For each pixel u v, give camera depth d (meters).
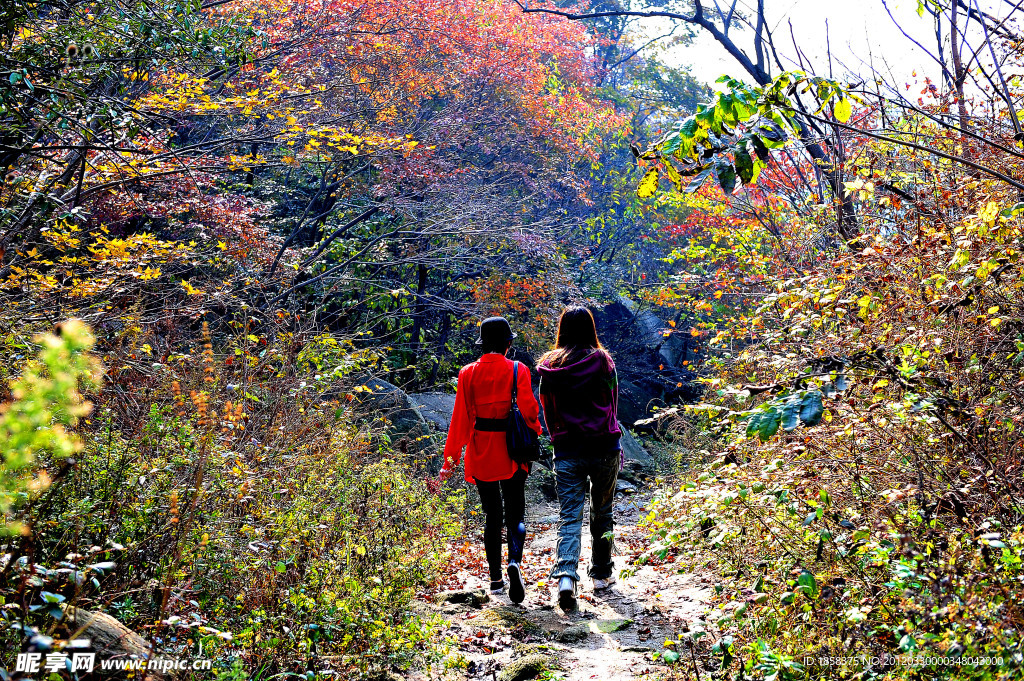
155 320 5.34
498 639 4.07
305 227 13.24
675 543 3.42
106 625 2.60
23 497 1.96
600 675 3.54
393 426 8.66
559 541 4.65
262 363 5.49
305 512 4.21
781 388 2.54
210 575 3.33
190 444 3.71
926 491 2.76
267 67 9.61
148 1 4.78
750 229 7.54
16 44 4.53
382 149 7.79
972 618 2.27
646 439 13.83
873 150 4.93
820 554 2.81
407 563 4.54
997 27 4.25
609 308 19.84
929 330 3.32
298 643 3.13
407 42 12.39
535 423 4.83
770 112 2.40
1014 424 2.86
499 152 15.92
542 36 17.16
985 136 3.93
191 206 8.69
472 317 14.38
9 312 3.95
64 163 5.44
